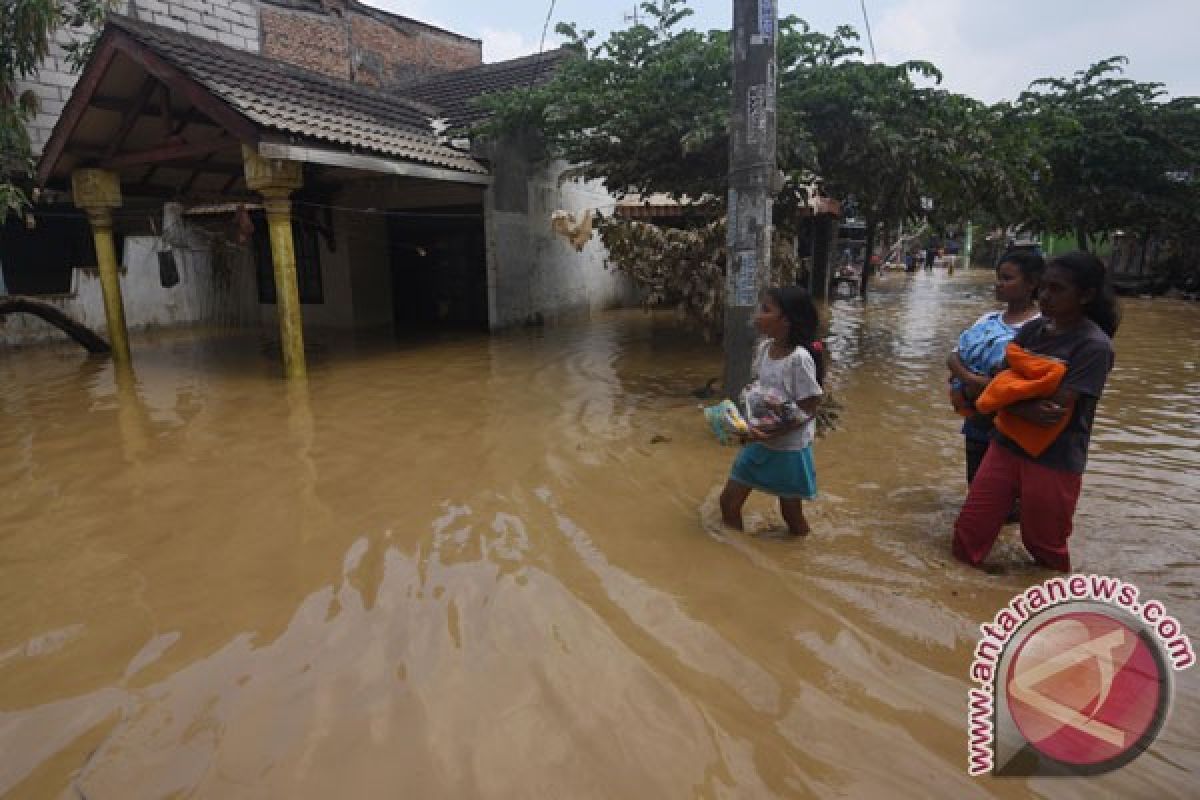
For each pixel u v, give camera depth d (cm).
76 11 1224
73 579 391
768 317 388
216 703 286
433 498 502
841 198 1186
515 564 400
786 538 429
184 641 330
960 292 2369
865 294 2005
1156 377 893
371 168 954
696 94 937
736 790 237
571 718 273
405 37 1927
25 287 1246
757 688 290
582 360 1034
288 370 897
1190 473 540
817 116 912
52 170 947
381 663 310
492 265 1262
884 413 729
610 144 1073
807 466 406
